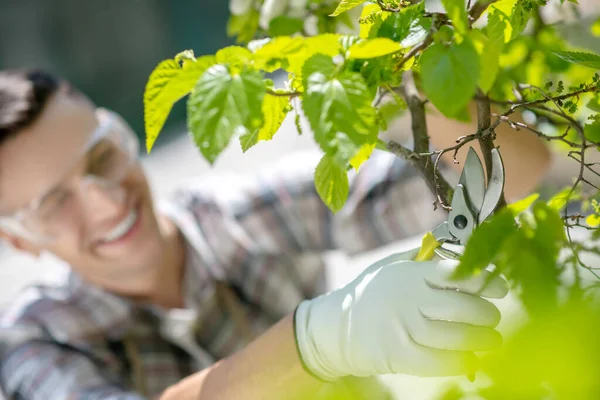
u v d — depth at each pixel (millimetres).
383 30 538
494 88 838
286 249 1538
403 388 946
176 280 1480
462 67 442
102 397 1166
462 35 457
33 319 1322
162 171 4273
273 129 552
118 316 1363
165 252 1431
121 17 7145
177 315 1429
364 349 627
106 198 1273
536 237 449
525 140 956
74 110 1313
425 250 622
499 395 408
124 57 7160
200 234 1508
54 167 1255
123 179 1327
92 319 1346
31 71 1387
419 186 1455
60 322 1314
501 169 550
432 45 463
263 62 487
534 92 754
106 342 1360
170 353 1420
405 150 609
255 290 1485
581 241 510
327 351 671
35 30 7039
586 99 745
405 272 615
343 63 491
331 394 693
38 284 1449
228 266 1485
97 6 7117
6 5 6973
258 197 1554
